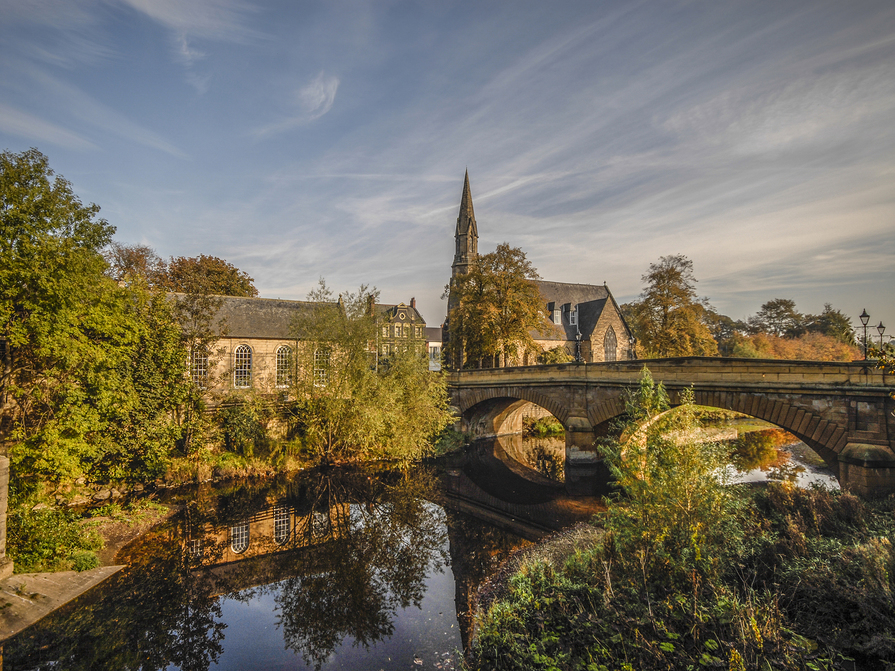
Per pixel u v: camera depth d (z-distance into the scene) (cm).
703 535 804
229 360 3014
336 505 1942
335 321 2420
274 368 3177
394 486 2228
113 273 3106
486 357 3978
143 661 918
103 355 1614
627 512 907
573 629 736
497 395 2906
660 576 800
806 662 550
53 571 1202
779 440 3162
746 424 3719
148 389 1958
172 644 975
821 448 1514
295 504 1944
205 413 2350
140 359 1973
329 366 2455
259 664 901
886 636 554
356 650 941
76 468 1555
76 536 1377
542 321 3747
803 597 718
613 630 696
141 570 1321
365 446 2517
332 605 1140
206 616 1091
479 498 2041
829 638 607
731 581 795
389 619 1062
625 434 994
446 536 1579
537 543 1460
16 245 1462
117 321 1731
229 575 1313
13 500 1395
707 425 3447
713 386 1791
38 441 1502
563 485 2288
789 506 1141
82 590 1172
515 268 3625
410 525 1698
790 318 7112
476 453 3020
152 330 2044
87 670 887
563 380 2448
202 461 2214
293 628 1038
